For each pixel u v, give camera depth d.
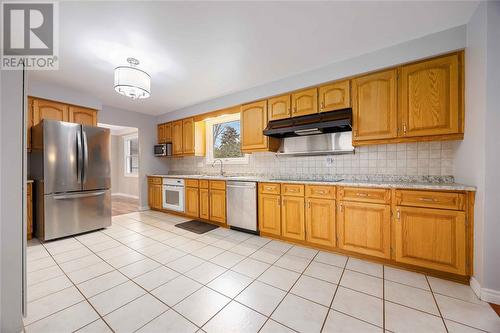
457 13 1.70
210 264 2.15
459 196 1.74
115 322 1.35
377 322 1.34
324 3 1.58
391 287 1.72
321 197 2.43
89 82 3.00
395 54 2.13
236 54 2.28
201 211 3.74
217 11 1.65
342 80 2.50
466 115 1.84
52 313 1.44
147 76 2.39
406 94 2.13
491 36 1.52
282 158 3.34
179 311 1.45
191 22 1.77
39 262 2.21
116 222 3.77
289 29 1.88
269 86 3.02
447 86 1.95
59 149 2.93
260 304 1.52
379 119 2.27
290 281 1.82
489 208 1.53
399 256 1.99
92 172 3.24
